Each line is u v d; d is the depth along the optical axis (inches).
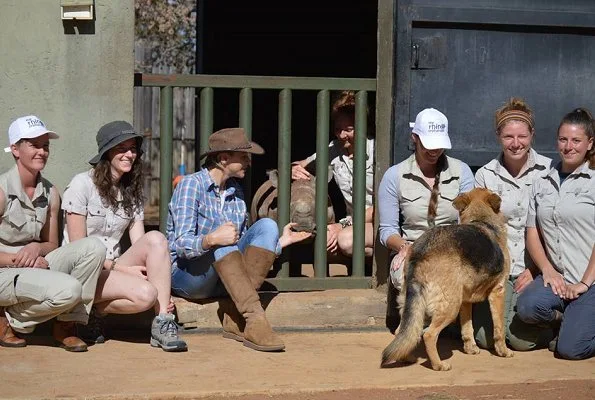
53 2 243.6
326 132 261.0
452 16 261.9
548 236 237.9
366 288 263.6
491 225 224.1
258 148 236.2
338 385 199.0
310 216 262.8
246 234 243.6
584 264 234.4
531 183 243.8
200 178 238.4
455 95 265.0
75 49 245.4
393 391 197.8
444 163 243.1
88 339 232.7
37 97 244.7
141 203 240.5
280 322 251.4
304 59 418.0
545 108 270.5
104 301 230.1
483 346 239.0
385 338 246.5
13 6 242.1
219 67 421.4
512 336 235.9
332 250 272.1
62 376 201.3
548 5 267.0
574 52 271.1
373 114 282.0
